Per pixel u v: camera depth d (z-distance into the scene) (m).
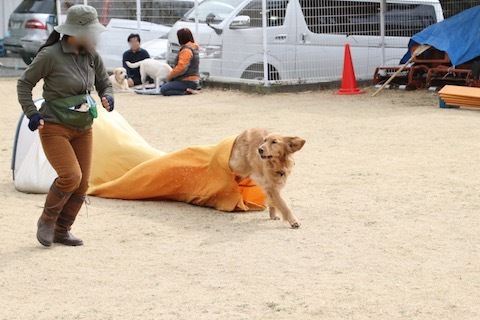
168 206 8.16
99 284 5.79
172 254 6.48
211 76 18.78
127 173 8.34
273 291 5.54
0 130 13.12
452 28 16.62
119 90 18.64
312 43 17.92
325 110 14.71
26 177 8.70
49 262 6.32
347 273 5.87
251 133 7.53
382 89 17.42
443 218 7.30
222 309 5.23
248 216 7.79
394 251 6.37
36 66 6.35
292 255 6.36
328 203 7.99
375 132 12.08
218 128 12.98
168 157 8.09
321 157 10.30
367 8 18.64
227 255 6.41
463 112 13.84
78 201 6.78
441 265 5.99
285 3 17.56
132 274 5.99
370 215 7.50
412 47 17.50
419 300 5.29
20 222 7.56
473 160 9.80
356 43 18.56
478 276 5.73
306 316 5.07
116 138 8.77
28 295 5.59
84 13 6.41
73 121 6.48
